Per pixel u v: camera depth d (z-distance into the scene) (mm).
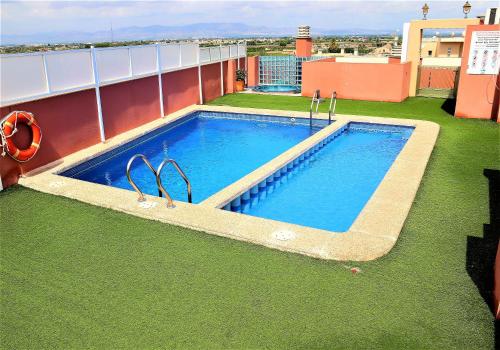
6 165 7809
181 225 5980
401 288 4461
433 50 28844
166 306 4273
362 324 3951
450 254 5121
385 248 5172
